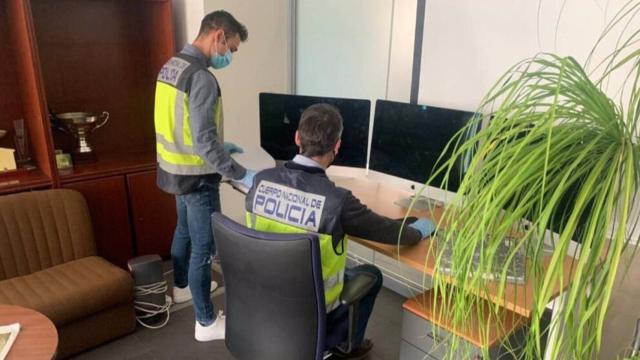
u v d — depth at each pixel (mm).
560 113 876
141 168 2912
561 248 830
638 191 930
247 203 1663
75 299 2088
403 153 2111
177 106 2098
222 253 1544
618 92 1700
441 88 2367
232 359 2260
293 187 1557
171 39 3002
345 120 2295
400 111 2088
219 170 2127
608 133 880
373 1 2645
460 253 928
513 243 978
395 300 2842
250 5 3102
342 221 1536
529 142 849
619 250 801
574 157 866
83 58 3023
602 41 1762
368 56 2746
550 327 1037
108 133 3232
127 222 2922
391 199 2260
